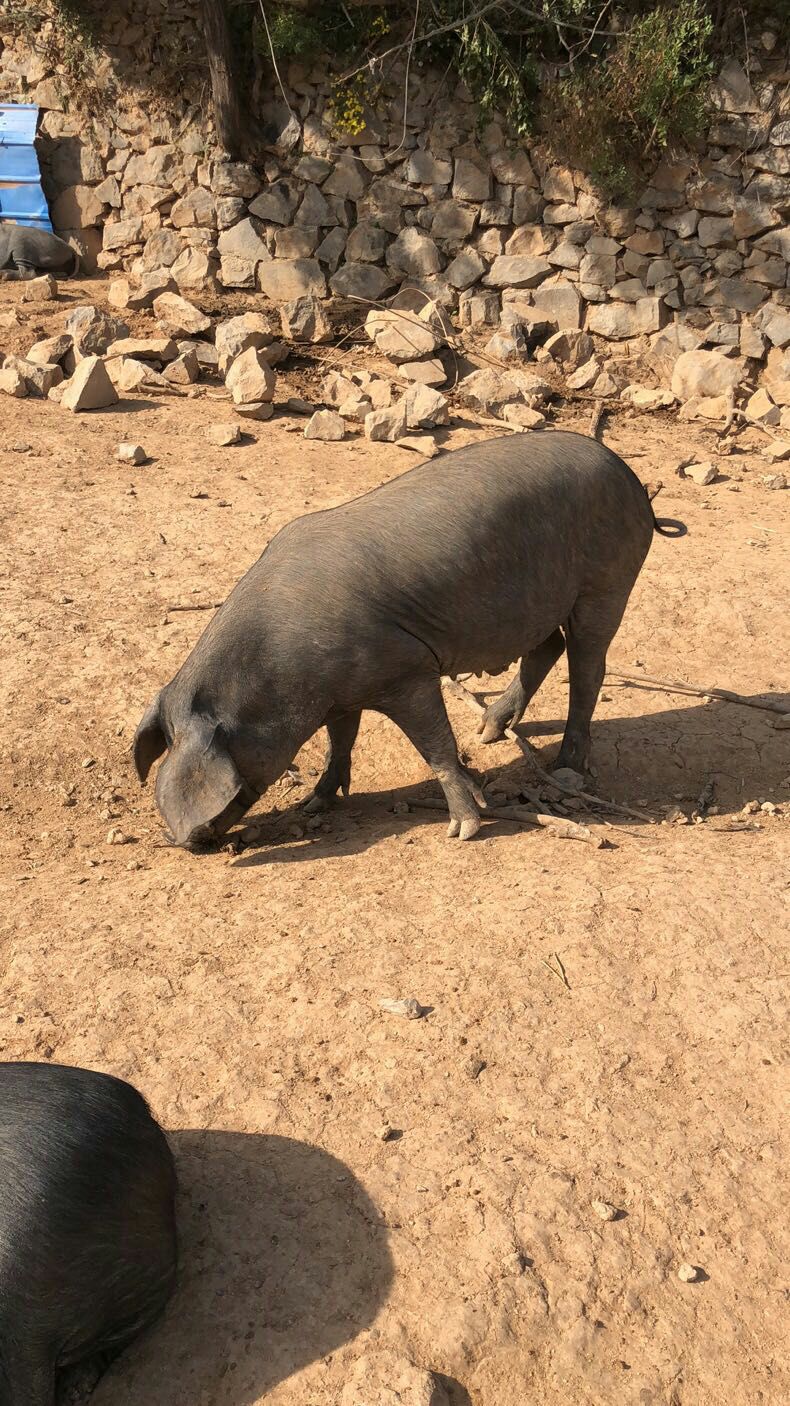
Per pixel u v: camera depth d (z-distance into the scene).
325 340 6.80
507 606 3.15
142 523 4.79
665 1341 2.16
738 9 6.39
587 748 3.58
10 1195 1.99
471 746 3.75
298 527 3.14
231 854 3.17
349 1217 2.25
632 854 3.07
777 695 4.02
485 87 6.68
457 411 6.22
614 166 6.62
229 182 7.18
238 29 6.93
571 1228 2.25
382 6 6.69
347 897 2.89
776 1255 2.25
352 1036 2.52
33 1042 2.53
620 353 6.96
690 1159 2.36
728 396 6.52
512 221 6.95
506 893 2.88
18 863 3.18
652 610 4.49
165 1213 2.12
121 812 3.44
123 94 7.30
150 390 6.11
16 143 7.39
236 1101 2.42
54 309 6.85
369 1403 2.05
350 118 6.89
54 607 4.19
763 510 5.43
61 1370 2.09
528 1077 2.46
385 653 3.03
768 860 3.03
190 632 4.09
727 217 6.70
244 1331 2.12
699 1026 2.56
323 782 3.39
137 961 2.71
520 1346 2.13
